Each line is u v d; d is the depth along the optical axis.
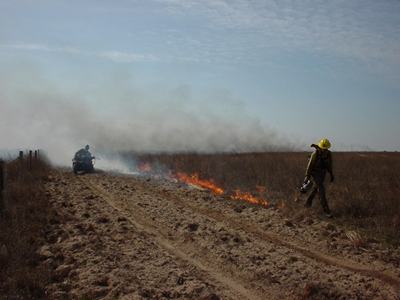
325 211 9.57
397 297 5.19
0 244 6.64
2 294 5.00
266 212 9.94
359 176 14.07
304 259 6.68
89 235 7.80
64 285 5.43
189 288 5.43
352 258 6.66
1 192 9.17
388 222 8.33
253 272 6.12
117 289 5.29
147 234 8.24
